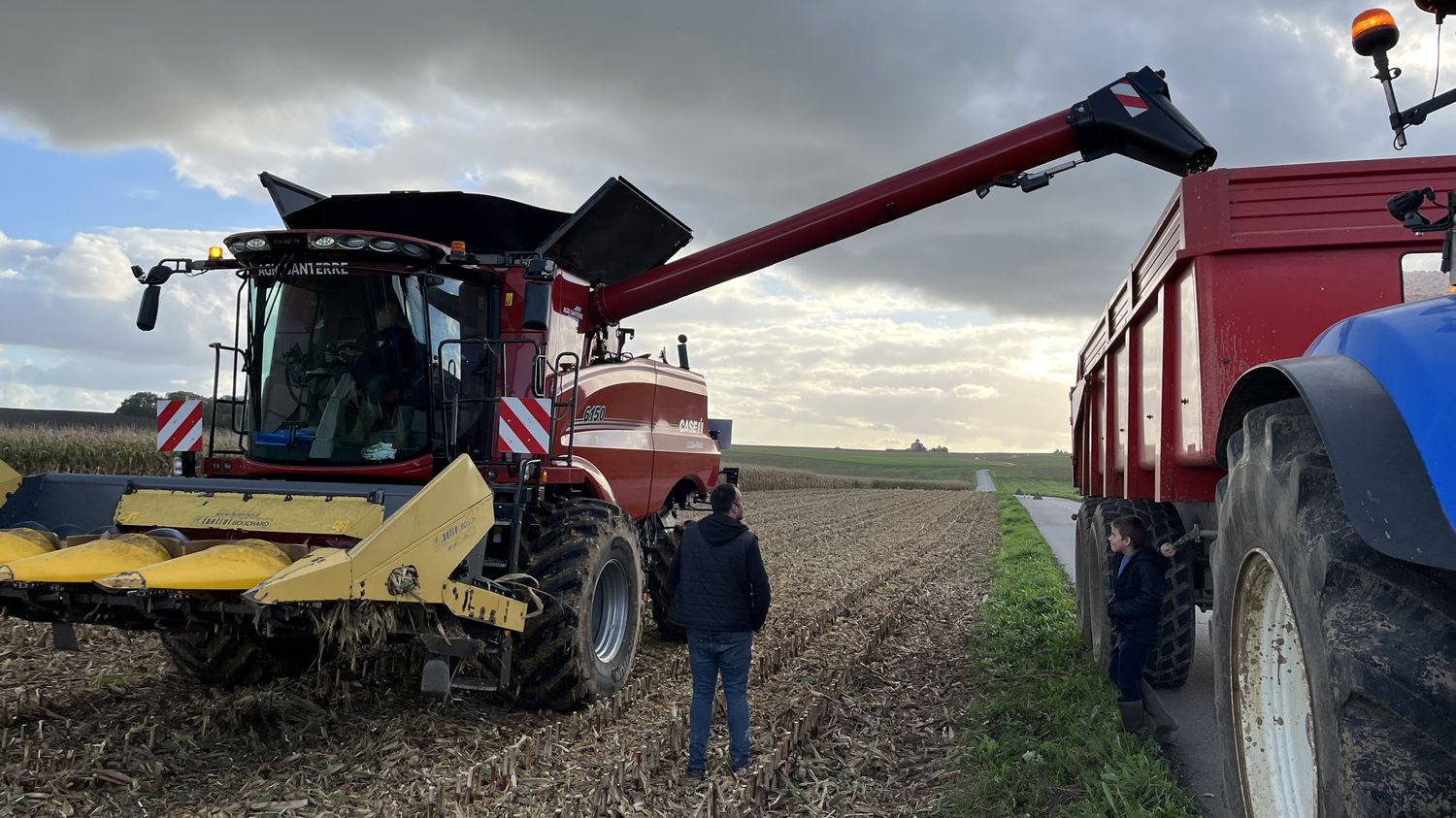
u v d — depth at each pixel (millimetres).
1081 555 8664
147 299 6332
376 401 6254
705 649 5195
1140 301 6383
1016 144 8555
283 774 4809
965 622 10375
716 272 8773
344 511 5160
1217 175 4992
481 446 6652
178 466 6488
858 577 13562
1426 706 2195
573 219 7598
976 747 5379
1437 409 2363
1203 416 5020
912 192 8750
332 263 6148
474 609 5309
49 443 16734
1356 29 3137
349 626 4660
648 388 8742
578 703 6094
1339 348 2990
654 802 4664
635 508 8305
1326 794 2424
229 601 4641
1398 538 2258
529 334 6906
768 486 50219
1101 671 7102
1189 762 5488
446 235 8094
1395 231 4754
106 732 5270
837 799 4844
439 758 5105
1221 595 3416
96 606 4883
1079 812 4516
